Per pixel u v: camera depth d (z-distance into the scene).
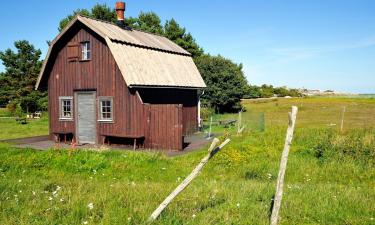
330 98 84.19
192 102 25.84
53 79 23.00
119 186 9.23
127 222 5.99
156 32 53.47
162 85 21.08
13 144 20.86
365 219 6.72
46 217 6.29
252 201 7.78
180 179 11.84
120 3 24.64
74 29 21.70
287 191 8.84
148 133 19.36
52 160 13.68
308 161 13.81
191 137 23.69
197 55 55.16
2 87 48.25
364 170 12.65
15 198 7.45
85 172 12.70
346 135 16.48
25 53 48.34
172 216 6.44
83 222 5.98
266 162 13.73
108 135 20.44
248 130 22.16
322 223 6.52
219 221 6.36
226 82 48.47
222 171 13.09
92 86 21.27
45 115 44.06
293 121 6.03
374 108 54.28
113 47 19.56
